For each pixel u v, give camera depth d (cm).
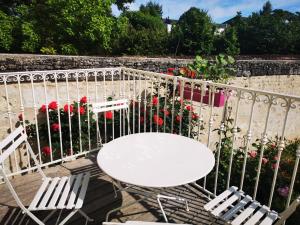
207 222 244
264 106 730
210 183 353
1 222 237
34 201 203
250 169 363
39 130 422
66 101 462
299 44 1662
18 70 417
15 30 995
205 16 1524
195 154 217
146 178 179
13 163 421
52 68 448
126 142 241
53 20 970
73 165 349
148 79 527
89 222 240
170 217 249
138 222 156
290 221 302
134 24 1888
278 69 778
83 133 438
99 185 300
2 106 404
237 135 688
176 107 454
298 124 836
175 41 1497
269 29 1750
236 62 718
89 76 473
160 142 241
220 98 281
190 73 360
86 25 951
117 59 553
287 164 436
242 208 199
